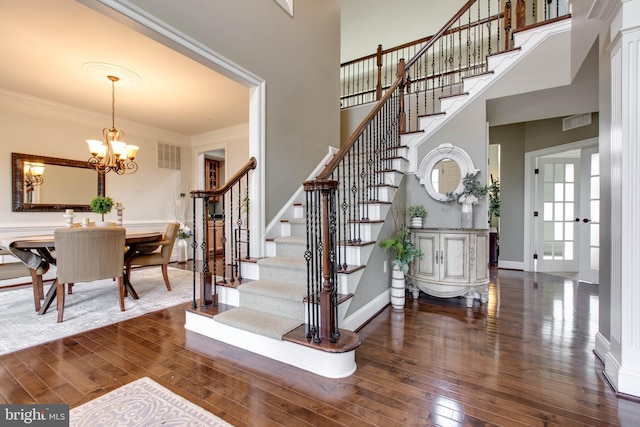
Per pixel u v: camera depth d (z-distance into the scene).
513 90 3.20
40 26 2.58
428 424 1.43
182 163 6.28
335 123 4.35
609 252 1.91
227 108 4.66
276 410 1.54
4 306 3.21
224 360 2.07
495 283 4.31
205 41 2.52
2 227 3.96
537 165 5.27
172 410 1.53
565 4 4.25
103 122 5.03
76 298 3.53
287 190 3.44
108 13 1.92
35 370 1.93
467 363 2.01
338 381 1.80
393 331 2.56
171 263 5.89
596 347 2.12
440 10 6.07
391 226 3.34
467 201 3.27
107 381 1.80
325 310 2.01
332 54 4.33
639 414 1.49
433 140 3.63
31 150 4.23
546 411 1.52
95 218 4.95
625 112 1.62
